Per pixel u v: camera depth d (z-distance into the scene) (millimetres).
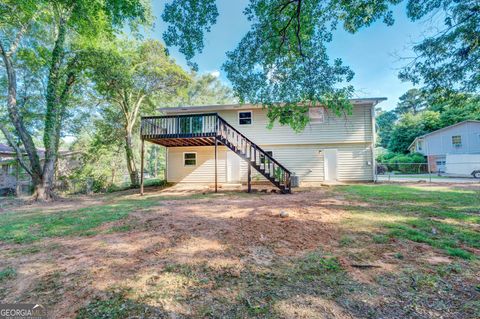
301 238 3549
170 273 2547
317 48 6238
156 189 12578
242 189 11078
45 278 2502
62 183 13586
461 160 16375
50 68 10492
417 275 2346
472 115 22641
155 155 28734
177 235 3797
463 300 1913
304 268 2594
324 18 5844
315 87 6574
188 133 10305
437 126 26219
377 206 5723
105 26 9609
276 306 1911
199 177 14133
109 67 11031
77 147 18141
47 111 10375
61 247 3500
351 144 12898
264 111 13609
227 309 1895
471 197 6641
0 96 12984
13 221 5469
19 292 2248
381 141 37906
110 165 16984
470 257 2713
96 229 4453
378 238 3447
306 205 6035
